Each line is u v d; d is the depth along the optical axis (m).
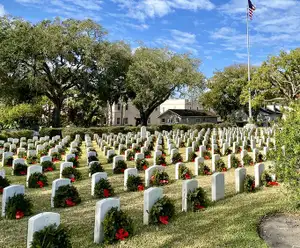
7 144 20.06
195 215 7.20
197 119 65.50
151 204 6.70
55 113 39.66
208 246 5.53
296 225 6.57
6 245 5.70
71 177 10.98
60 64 36.09
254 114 61.38
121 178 11.48
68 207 7.95
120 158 12.73
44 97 45.75
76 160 14.10
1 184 9.33
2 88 33.84
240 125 58.81
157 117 69.38
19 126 41.25
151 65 39.31
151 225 6.58
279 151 7.02
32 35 32.72
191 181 7.68
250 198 8.55
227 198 8.60
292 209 7.54
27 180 10.35
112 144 23.70
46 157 13.25
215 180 8.34
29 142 22.58
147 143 20.39
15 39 32.12
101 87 38.62
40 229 4.97
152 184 10.20
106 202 5.88
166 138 26.11
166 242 5.72
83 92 39.38
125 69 41.00
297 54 35.53
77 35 35.31
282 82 38.72
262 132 29.75
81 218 7.11
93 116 51.41
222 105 61.75
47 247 4.77
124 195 9.13
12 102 39.91
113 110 64.25
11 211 7.06
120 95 44.16
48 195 9.17
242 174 9.39
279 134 7.13
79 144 23.16
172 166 14.07
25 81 34.38
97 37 37.00
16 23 33.44
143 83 39.88
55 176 11.82
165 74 39.66
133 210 7.68
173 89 42.09
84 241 5.84
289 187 7.30
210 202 8.17
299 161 6.67
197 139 23.09
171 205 6.84
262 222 6.78
